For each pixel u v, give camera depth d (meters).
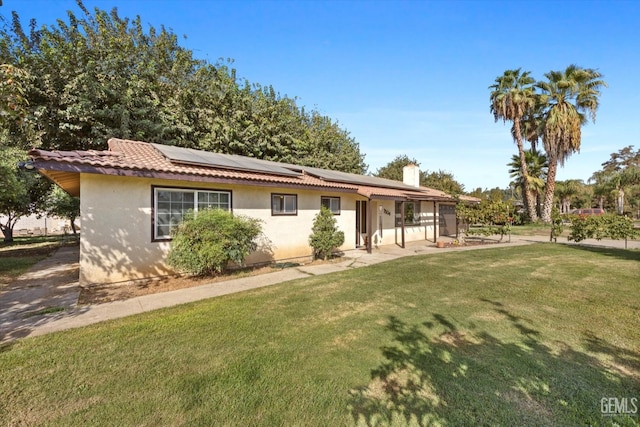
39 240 17.94
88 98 11.97
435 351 3.41
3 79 3.44
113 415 2.34
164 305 5.19
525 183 24.83
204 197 7.97
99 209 6.43
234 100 17.75
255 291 6.07
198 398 2.55
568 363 3.11
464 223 17.83
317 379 2.84
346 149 27.45
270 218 9.48
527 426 2.21
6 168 8.88
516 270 7.93
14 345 3.55
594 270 7.76
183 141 15.28
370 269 8.32
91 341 3.67
